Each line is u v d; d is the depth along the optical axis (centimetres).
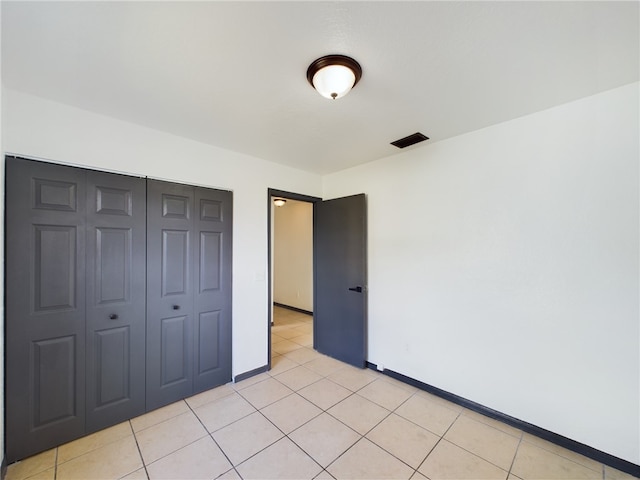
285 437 196
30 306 178
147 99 184
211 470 167
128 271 216
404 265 277
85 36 128
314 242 364
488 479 162
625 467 168
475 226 230
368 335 310
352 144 259
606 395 175
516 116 207
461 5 113
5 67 150
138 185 221
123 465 171
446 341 246
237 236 279
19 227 175
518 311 208
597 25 122
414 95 179
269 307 304
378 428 206
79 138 195
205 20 119
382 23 122
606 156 176
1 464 163
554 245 194
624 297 170
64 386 190
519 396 207
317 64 146
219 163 266
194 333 250
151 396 226
